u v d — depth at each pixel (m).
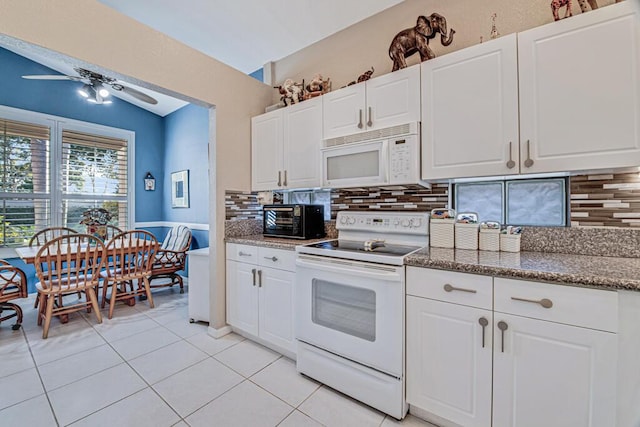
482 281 1.29
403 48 1.84
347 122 2.07
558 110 1.36
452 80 1.64
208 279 2.65
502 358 1.24
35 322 2.73
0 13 1.37
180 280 3.77
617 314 1.04
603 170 1.39
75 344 2.29
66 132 3.88
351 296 1.66
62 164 3.85
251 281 2.29
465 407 1.34
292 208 2.36
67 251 2.59
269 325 2.17
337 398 1.68
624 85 1.23
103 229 3.55
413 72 1.78
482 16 1.88
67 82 3.90
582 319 1.09
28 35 1.45
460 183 1.98
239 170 2.61
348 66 2.51
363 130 1.98
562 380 1.13
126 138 4.46
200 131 4.13
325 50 2.66
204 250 2.84
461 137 1.62
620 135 1.24
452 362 1.37
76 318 2.83
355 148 1.98
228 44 2.80
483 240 1.72
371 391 1.57
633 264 1.28
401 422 1.49
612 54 1.25
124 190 4.45
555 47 1.37
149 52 1.95
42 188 3.68
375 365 1.55
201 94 2.29
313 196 2.72
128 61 1.84
